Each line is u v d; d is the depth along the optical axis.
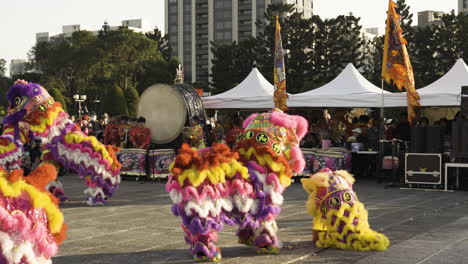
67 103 67.31
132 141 14.91
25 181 3.78
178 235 7.21
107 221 8.36
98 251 6.28
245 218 5.75
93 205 10.10
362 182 14.09
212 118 20.61
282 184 5.93
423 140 12.30
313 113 18.36
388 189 12.38
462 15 57.94
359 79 16.09
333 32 59.91
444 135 12.85
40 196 3.74
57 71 71.81
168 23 133.75
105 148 10.16
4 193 3.60
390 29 12.98
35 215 3.71
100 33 75.38
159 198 11.08
